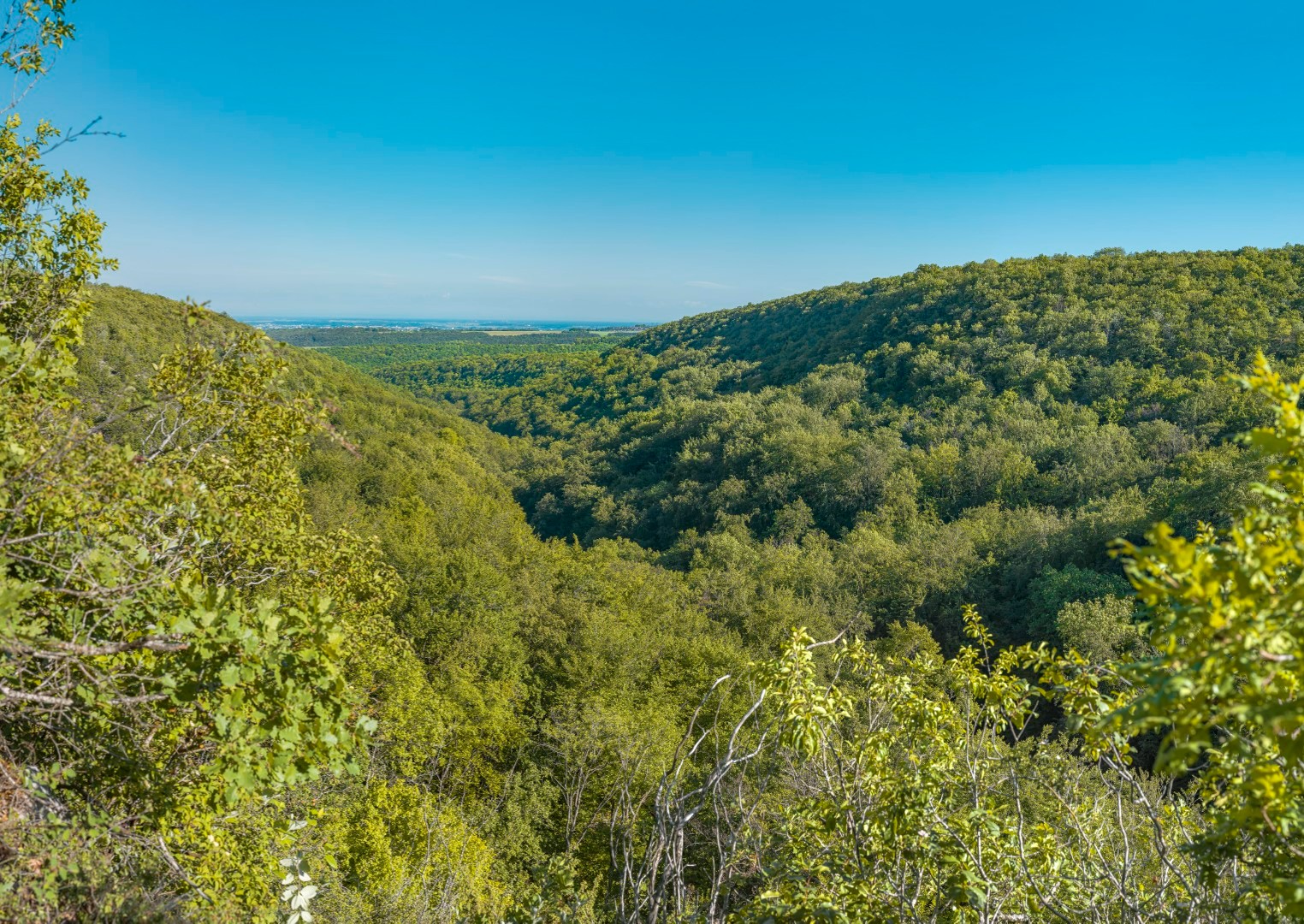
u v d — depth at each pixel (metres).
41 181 5.39
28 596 2.79
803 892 3.87
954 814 4.01
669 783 3.32
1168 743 1.88
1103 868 3.74
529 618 22.66
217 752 3.16
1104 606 26.25
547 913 4.47
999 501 43.81
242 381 5.75
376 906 7.73
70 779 3.57
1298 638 1.75
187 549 3.93
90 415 4.26
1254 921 2.78
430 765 14.78
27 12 5.00
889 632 30.19
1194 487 29.55
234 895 4.12
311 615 3.11
